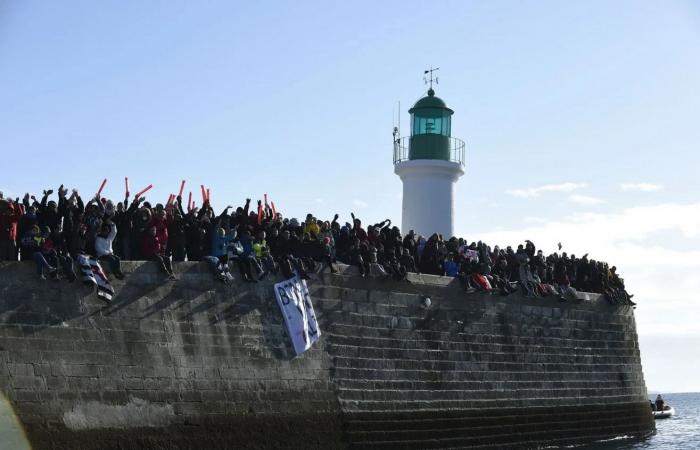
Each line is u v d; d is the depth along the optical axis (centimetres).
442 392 3322
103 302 2423
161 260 2550
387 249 3269
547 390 3781
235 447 2647
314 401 2894
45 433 2247
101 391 2375
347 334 3048
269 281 2842
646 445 4006
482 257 3638
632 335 4366
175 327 2570
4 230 2316
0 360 2205
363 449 3017
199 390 2588
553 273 3944
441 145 4506
